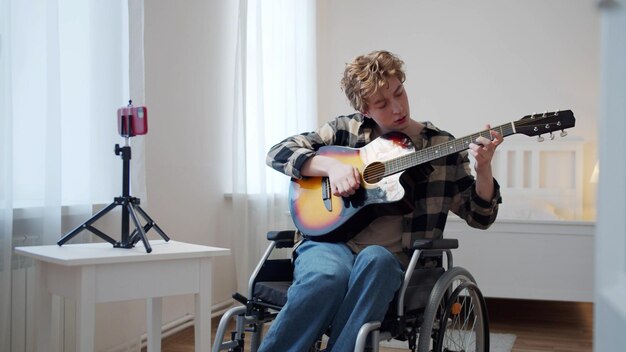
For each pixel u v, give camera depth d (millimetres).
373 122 1896
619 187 396
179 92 3031
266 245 3574
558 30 4438
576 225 3051
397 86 1755
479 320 1790
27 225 2025
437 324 1682
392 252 1713
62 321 2092
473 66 4574
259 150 3535
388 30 4742
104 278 1503
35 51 2021
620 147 395
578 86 4406
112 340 2438
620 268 396
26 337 1980
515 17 4504
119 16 2354
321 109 4809
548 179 4355
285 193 3854
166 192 2936
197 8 3178
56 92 2016
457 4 4605
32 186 2031
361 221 1721
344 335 1469
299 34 4164
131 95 2447
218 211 3398
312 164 1804
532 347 2777
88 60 2225
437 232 1733
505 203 4258
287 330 1509
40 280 1646
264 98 3725
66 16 2164
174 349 2684
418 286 1599
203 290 1645
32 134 2023
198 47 3189
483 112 4559
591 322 3326
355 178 1699
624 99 392
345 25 4824
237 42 3326
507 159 4395
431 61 4652
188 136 3107
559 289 3074
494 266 3145
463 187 1770
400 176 1694
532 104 4477
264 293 1641
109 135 2322
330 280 1528
